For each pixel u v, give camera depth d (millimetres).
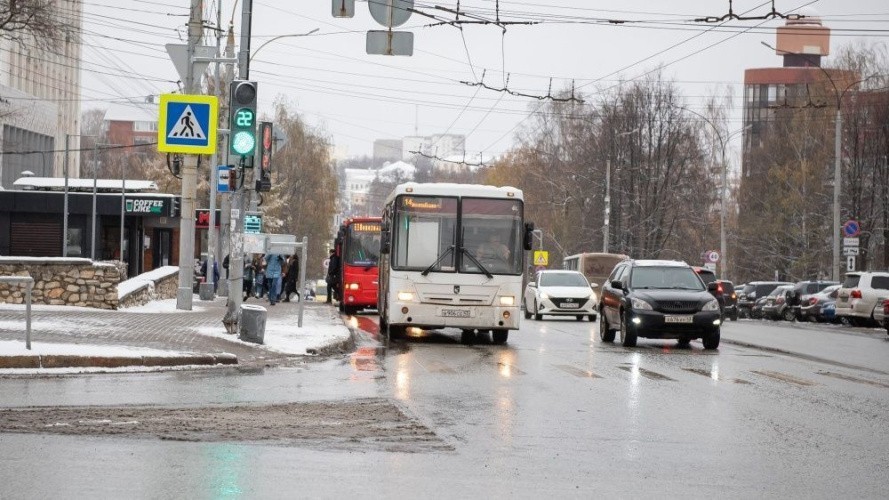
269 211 141875
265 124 49469
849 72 133375
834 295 89188
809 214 134875
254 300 88750
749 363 38938
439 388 28828
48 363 29969
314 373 32125
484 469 16891
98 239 105062
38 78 196250
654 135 142500
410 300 47406
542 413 24000
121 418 21125
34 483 14711
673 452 19062
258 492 14562
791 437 21156
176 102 42344
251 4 44031
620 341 50844
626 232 144125
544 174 155250
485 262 47688
